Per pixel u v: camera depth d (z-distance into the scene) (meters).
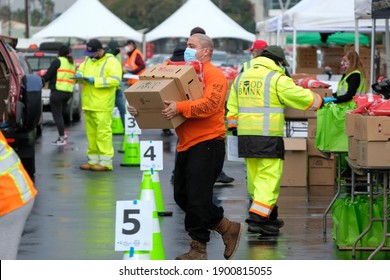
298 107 21.12
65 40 124.94
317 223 23.33
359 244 19.95
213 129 18.22
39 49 61.62
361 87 28.55
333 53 54.12
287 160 29.78
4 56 29.12
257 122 21.14
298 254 19.56
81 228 22.33
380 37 60.19
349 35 58.56
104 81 32.34
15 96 29.31
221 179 30.66
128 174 32.56
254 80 21.22
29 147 30.95
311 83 29.06
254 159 21.55
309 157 30.05
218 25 66.94
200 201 18.11
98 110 32.84
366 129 18.33
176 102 17.72
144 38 69.88
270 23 50.75
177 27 67.50
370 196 19.08
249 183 22.16
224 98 18.23
